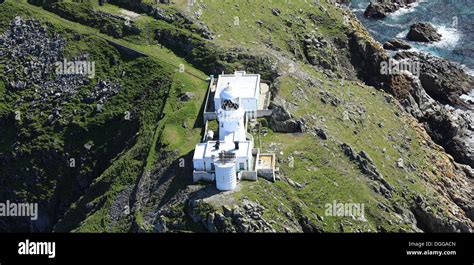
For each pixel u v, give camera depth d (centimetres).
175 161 12850
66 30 16862
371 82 17150
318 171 12769
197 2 17100
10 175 15088
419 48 19312
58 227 13638
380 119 15112
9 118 15688
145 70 15638
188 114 13938
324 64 16962
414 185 13612
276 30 17262
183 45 16062
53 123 15388
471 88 17988
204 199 11588
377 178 13188
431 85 17725
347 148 13438
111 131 15025
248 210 11450
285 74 14825
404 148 14675
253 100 13425
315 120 13800
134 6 17225
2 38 17012
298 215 11944
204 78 15112
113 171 13662
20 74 16288
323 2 18900
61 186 14850
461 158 15875
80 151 14962
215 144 12338
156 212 12112
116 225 12519
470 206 14062
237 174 12056
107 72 15950
